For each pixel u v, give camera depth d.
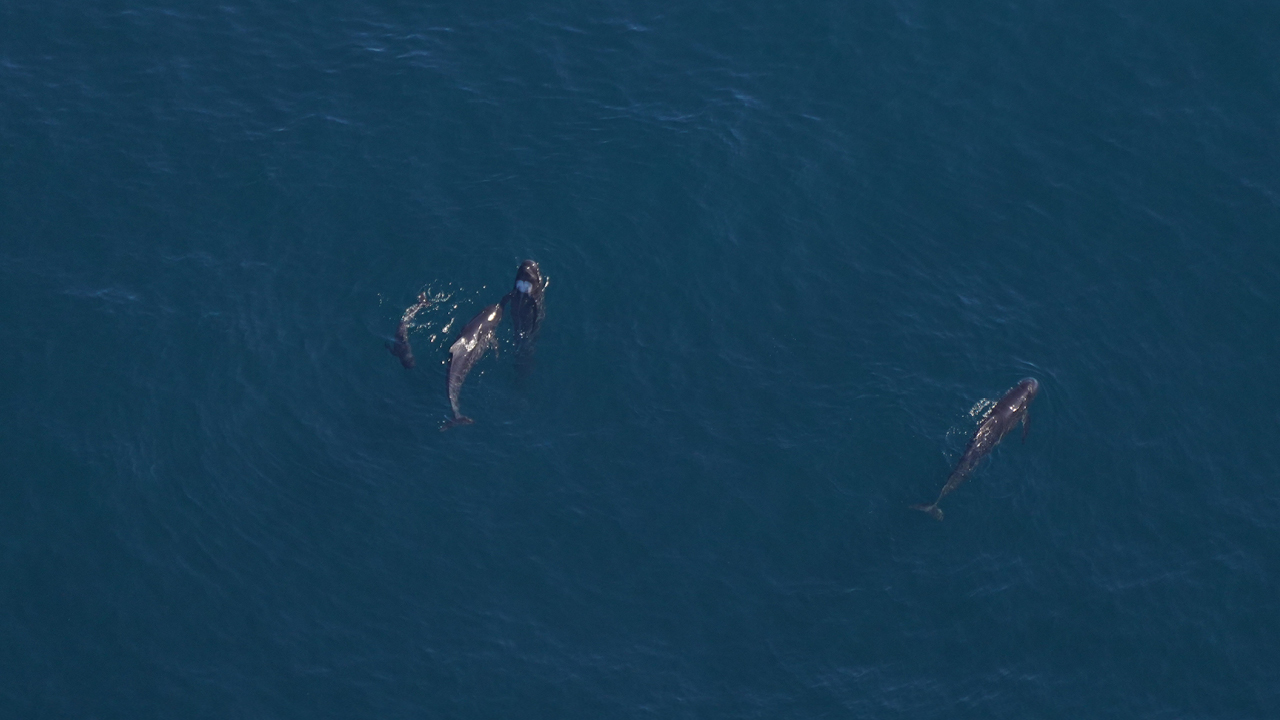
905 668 42.22
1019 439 46.72
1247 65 57.56
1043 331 49.94
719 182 53.31
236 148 53.88
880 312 50.06
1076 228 53.00
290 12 58.69
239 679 40.97
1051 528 45.00
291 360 47.53
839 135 55.31
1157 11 58.94
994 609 43.25
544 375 47.31
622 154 54.00
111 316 48.69
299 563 43.25
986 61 57.62
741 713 41.16
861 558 44.16
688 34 58.31
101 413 46.28
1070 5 59.00
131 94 55.47
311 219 51.66
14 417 45.94
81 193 52.25
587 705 41.00
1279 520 45.69
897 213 53.06
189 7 58.62
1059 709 41.66
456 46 57.56
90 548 43.25
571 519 44.56
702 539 44.38
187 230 51.34
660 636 42.53
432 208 52.00
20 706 40.19
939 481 45.56
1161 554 44.75
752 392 47.62
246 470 45.06
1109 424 47.69
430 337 48.12
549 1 58.97
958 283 51.16
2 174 52.50
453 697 40.97
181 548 43.41
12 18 57.53
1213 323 50.56
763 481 45.53
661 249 51.16
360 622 42.28
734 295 50.12
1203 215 53.50
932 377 48.19
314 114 55.09
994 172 54.53
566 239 51.12
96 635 41.59
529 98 55.84
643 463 45.81
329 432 45.88
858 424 46.78
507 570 43.50
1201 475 46.69
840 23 58.50
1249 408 48.41
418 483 44.94
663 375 47.84
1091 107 56.50
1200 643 42.97
